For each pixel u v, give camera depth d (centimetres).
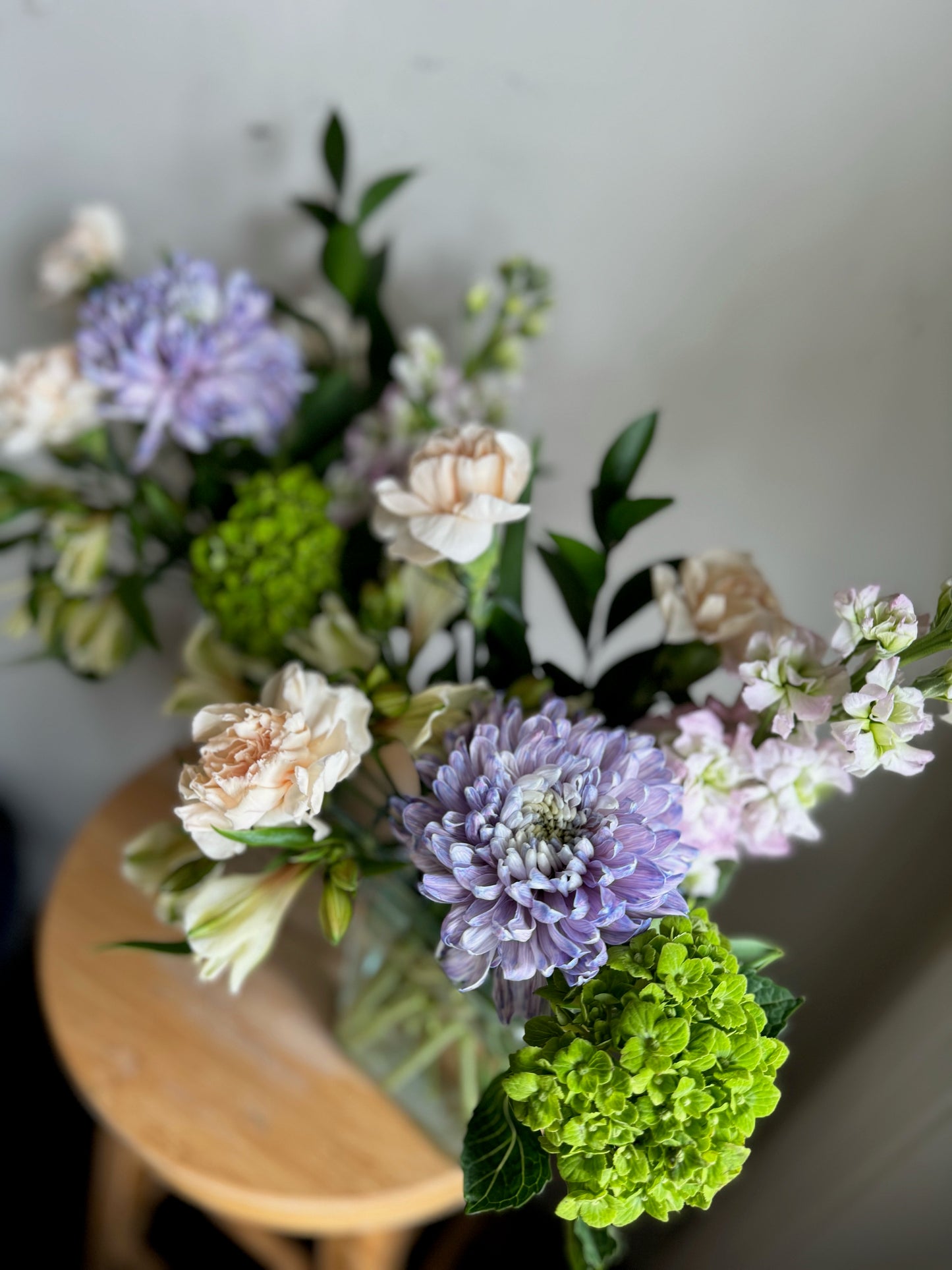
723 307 63
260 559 57
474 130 66
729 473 68
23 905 133
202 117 72
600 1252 48
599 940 42
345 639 57
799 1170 77
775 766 47
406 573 59
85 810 122
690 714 49
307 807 45
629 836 43
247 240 76
